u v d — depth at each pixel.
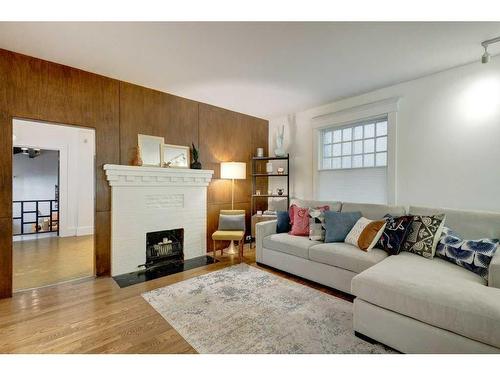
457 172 2.83
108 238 3.11
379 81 3.21
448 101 2.88
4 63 2.45
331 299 2.43
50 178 6.71
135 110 3.33
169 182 3.54
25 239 5.12
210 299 2.43
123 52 2.51
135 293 2.58
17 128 4.87
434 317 1.50
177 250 3.73
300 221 3.31
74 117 2.86
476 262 1.89
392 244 2.41
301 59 2.64
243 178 4.26
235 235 3.65
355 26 2.08
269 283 2.82
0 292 2.45
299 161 4.56
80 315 2.14
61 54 2.55
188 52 2.50
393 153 3.31
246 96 3.77
